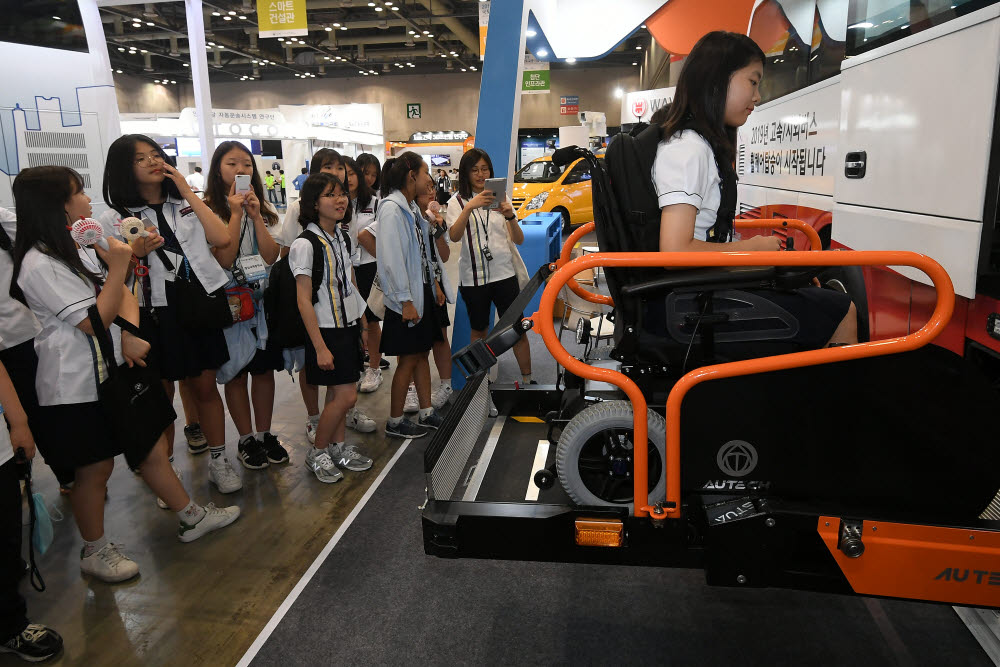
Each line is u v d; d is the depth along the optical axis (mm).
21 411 2059
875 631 2125
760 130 5035
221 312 2928
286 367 3504
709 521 1574
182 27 21859
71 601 2418
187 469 3518
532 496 2061
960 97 1874
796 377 1558
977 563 1487
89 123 5293
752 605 2277
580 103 29656
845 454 1586
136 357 2422
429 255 3674
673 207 1662
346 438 3877
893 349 1468
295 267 3000
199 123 6621
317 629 2213
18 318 2607
